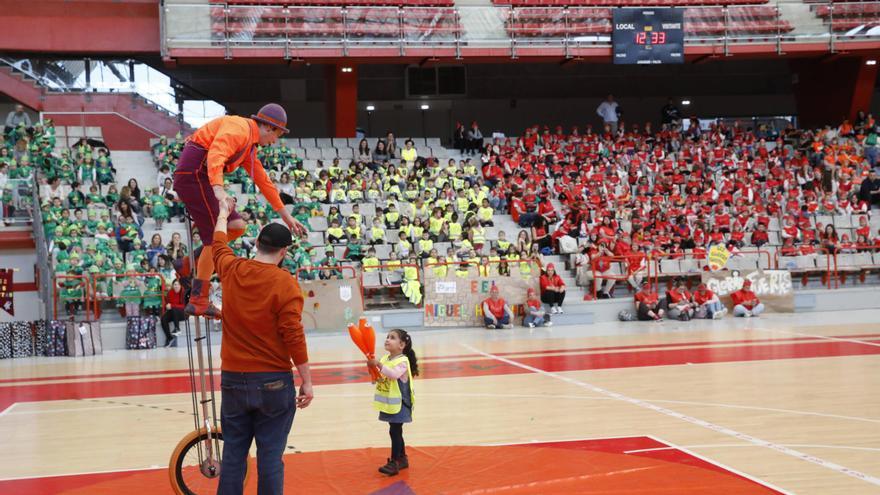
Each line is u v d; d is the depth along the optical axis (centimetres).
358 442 892
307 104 3562
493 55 2800
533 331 2109
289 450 854
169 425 1031
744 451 810
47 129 2438
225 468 531
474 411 1062
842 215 2758
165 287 2025
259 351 531
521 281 2234
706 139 3164
